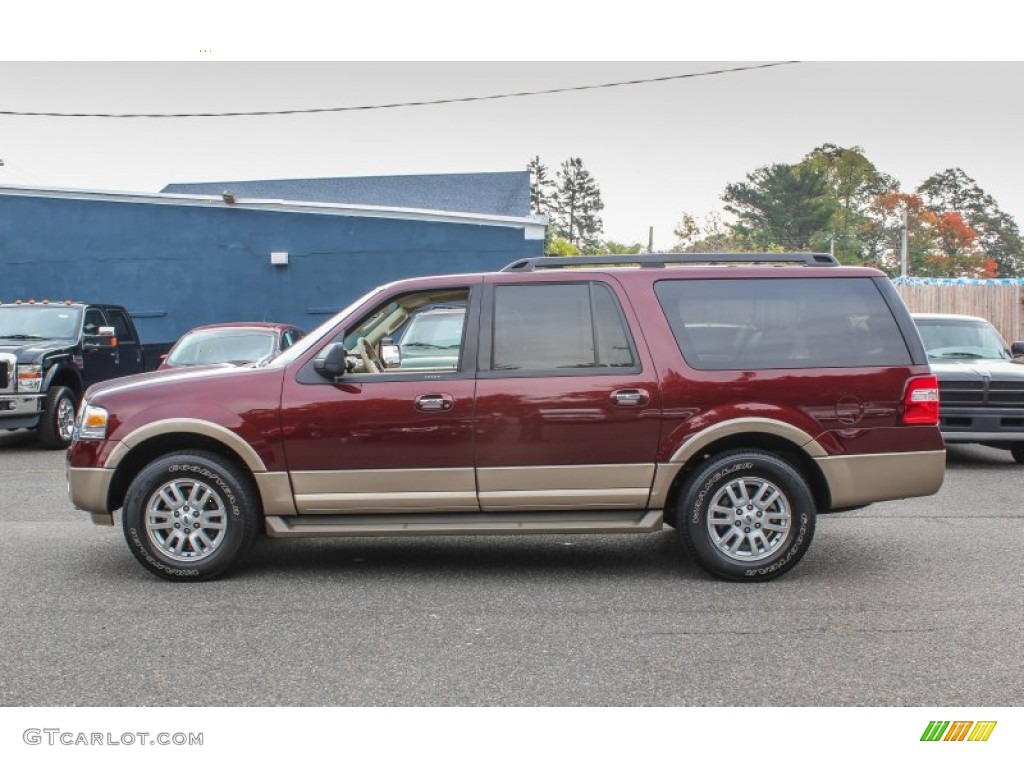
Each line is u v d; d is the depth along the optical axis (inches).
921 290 917.2
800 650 204.5
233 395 259.0
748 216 2832.2
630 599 242.7
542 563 281.6
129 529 256.5
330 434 256.7
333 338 264.1
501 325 262.1
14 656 203.3
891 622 222.4
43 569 274.2
